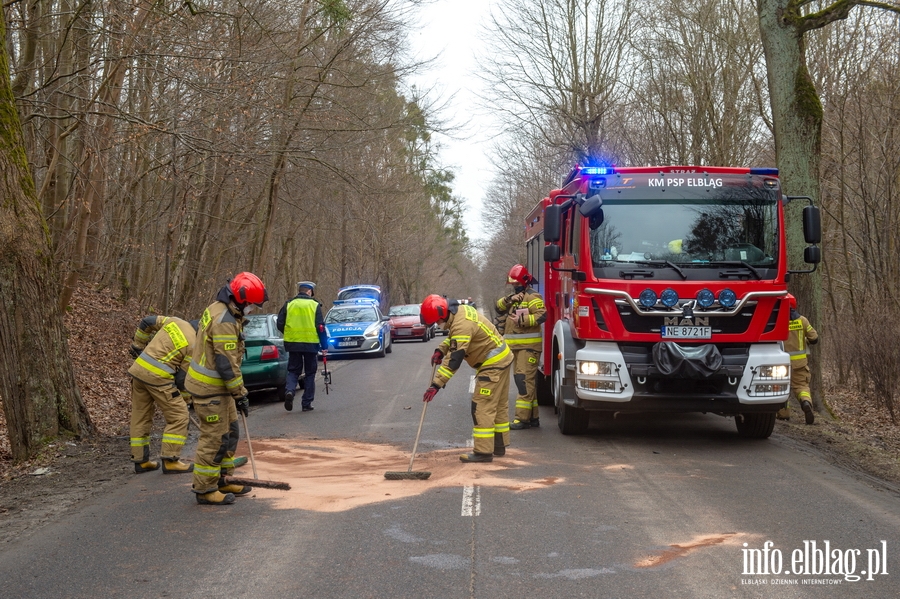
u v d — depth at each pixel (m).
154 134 14.51
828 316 18.03
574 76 26.17
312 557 5.15
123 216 19.78
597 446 8.96
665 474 7.46
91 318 18.38
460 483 7.13
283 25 19.52
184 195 18.47
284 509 6.38
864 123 15.59
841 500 6.48
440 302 7.91
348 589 4.57
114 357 16.80
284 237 35.94
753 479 7.25
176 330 8.05
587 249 8.73
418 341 31.42
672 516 5.98
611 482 7.12
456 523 5.85
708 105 21.11
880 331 12.29
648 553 5.13
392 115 21.75
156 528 5.93
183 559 5.19
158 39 13.80
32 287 9.23
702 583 4.60
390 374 17.80
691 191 8.80
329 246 45.78
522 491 6.80
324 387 15.62
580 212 8.90
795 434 9.88
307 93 21.61
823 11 11.23
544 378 12.17
